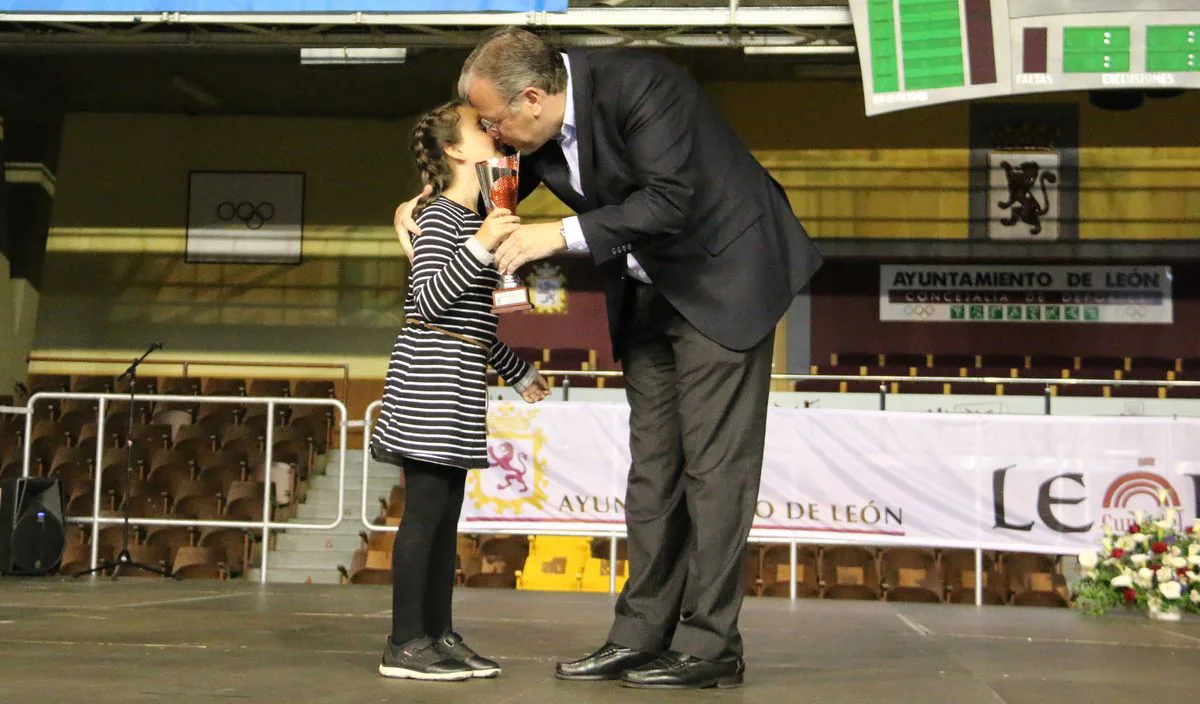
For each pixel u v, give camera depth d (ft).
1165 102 38.96
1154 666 11.43
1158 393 38.29
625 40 27.35
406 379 9.69
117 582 20.03
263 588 19.01
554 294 40.47
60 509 22.29
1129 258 38.83
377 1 25.64
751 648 12.43
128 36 27.91
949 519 22.08
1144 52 25.34
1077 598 22.54
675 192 8.91
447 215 9.86
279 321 44.62
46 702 7.80
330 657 10.54
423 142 10.07
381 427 9.74
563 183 9.70
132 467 35.70
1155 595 18.56
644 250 9.46
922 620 16.46
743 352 9.50
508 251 8.96
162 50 28.96
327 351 44.39
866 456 22.31
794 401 38.17
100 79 41.88
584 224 8.92
